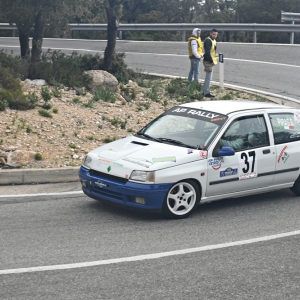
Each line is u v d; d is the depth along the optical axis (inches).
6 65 685.3
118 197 333.1
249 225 334.0
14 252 276.2
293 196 405.4
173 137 364.2
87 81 678.5
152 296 231.3
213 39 711.7
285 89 789.9
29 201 366.9
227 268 265.0
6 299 224.8
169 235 310.2
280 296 236.1
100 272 255.0
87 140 496.7
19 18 692.1
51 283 241.3
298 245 301.4
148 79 855.1
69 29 734.5
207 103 401.4
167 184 329.7
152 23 1326.3
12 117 514.6
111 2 789.9
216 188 351.3
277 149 377.7
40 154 440.5
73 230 312.8
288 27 1190.3
